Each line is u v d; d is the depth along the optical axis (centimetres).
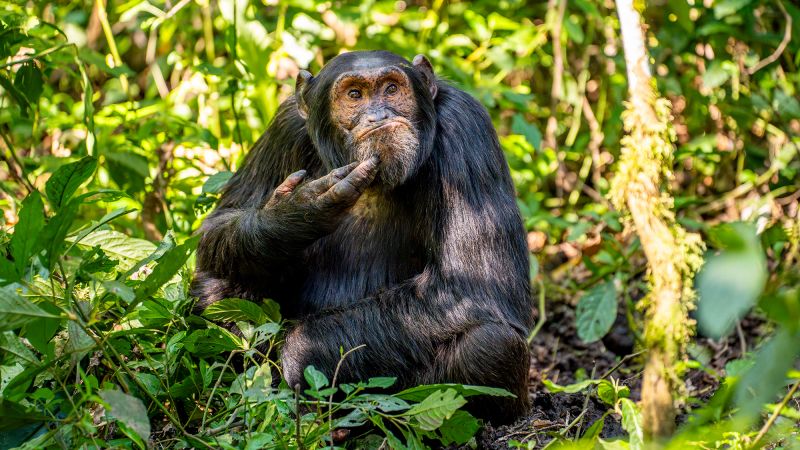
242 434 567
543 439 613
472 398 647
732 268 347
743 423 406
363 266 709
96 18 1178
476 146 700
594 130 1127
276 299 703
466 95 727
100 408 593
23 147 1055
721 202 1055
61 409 543
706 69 1098
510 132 1188
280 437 534
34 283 599
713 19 1071
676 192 1134
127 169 919
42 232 496
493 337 641
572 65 1198
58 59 917
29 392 583
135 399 468
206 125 1032
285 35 1034
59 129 1008
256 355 669
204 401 629
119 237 671
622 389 598
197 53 1166
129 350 607
